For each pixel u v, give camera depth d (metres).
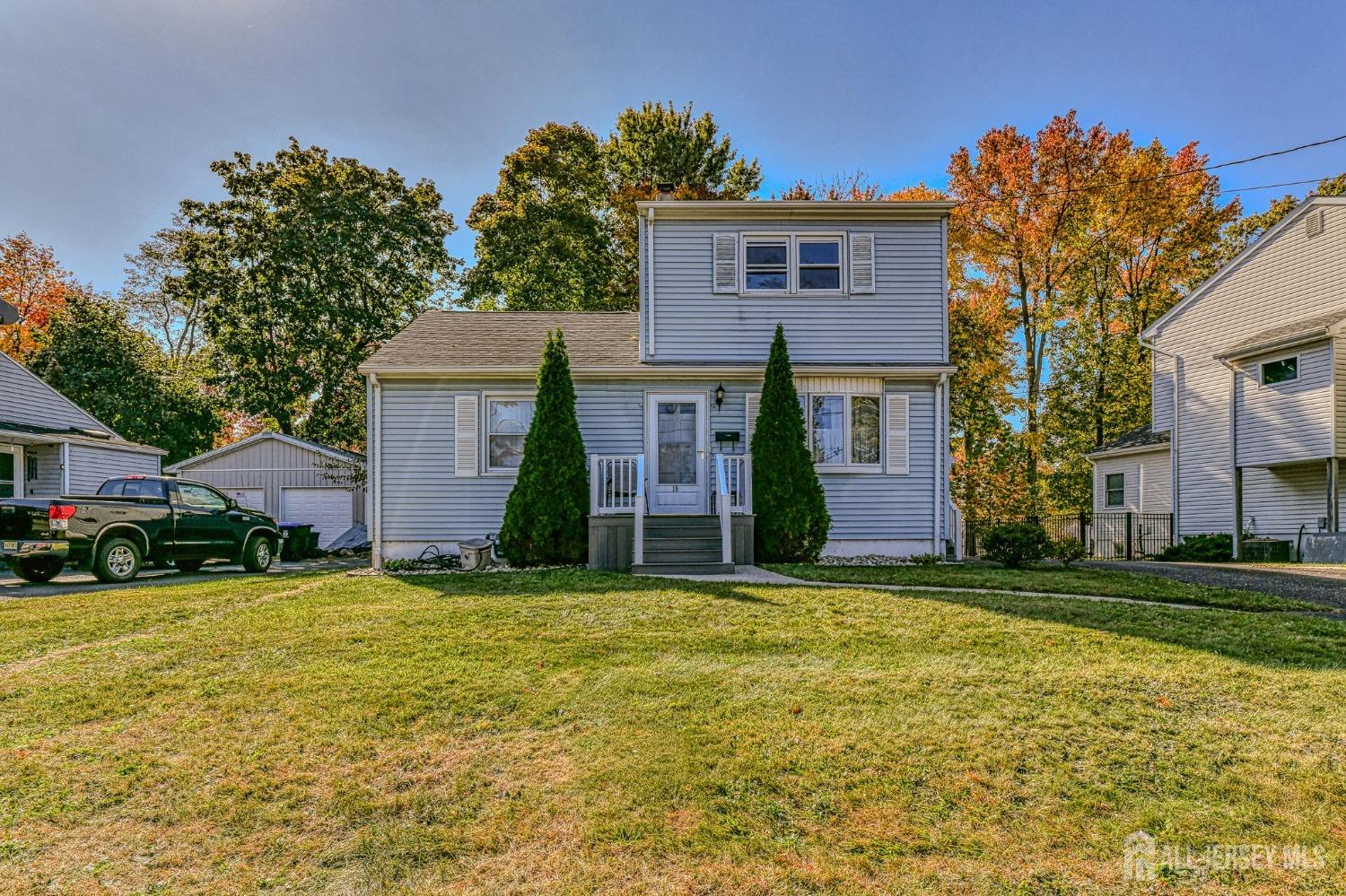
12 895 2.57
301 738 3.88
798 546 11.12
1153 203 23.80
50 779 3.43
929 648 5.50
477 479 12.45
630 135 31.12
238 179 26.20
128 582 10.62
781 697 4.42
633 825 3.01
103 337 23.92
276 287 26.06
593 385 12.55
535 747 3.75
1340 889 2.57
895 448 12.55
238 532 12.35
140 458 19.31
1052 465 25.38
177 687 4.70
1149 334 19.89
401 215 28.33
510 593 8.06
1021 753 3.61
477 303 30.00
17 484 15.92
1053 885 2.62
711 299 12.83
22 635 6.14
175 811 3.15
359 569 12.07
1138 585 8.59
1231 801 3.16
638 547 10.16
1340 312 14.86
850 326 12.79
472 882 2.67
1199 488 18.20
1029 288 26.02
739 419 12.60
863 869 2.72
